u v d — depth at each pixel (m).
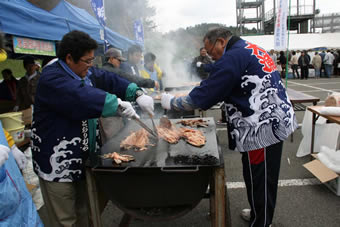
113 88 1.92
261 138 1.66
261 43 17.27
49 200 1.66
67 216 1.69
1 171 1.17
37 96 1.49
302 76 14.04
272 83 1.64
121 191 1.53
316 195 2.67
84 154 1.62
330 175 2.67
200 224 2.31
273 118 1.64
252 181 1.79
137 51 4.29
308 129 3.58
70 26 3.83
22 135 2.63
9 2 2.77
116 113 1.55
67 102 1.39
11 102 5.62
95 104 1.39
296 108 4.66
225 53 1.66
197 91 1.67
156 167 1.37
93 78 1.86
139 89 1.90
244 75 1.62
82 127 1.59
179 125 2.32
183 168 1.39
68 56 1.42
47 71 1.45
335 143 3.34
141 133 1.94
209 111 7.05
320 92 8.98
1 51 1.36
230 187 2.93
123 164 1.43
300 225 2.22
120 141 1.91
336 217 2.30
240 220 2.34
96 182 1.60
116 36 6.04
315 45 17.81
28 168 2.75
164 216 1.59
